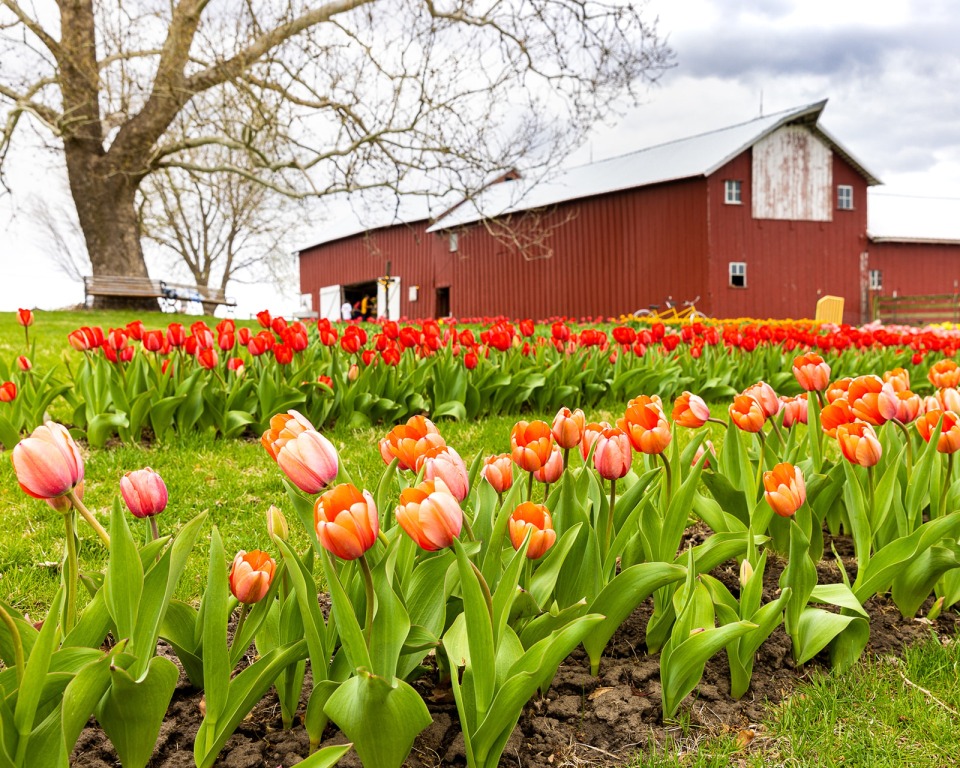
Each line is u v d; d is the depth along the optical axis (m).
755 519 3.10
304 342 6.25
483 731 1.87
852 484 2.78
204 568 3.60
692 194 32.69
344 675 1.99
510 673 1.91
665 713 2.25
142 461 5.36
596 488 2.63
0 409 5.81
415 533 1.71
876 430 3.55
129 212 23.72
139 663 1.72
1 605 1.61
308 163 19.50
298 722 2.18
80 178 23.06
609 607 2.29
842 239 34.97
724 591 2.52
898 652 2.70
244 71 18.38
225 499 4.69
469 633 1.82
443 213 43.03
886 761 2.10
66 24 21.64
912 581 2.85
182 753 2.01
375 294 52.38
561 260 36.50
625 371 8.30
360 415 6.61
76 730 1.62
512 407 7.58
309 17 18.33
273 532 2.06
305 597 1.87
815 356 3.34
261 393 6.07
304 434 1.81
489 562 2.13
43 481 1.64
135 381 5.97
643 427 2.39
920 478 2.90
